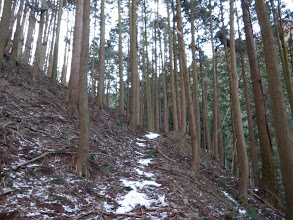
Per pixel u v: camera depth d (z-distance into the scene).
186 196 6.08
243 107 19.14
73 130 7.88
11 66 10.25
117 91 38.31
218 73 22.89
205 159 14.02
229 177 12.35
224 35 16.20
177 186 6.59
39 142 6.04
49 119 7.69
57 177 4.80
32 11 15.04
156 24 25.12
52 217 3.48
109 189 5.24
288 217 5.04
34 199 3.78
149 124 19.61
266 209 8.48
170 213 4.63
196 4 17.19
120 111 16.12
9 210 3.27
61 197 4.08
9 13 5.80
